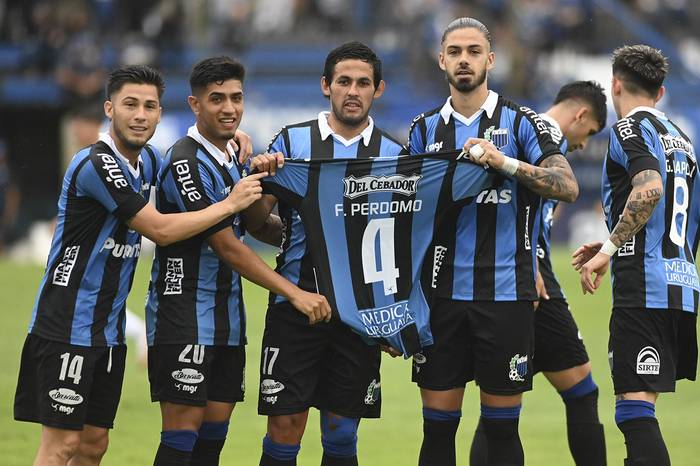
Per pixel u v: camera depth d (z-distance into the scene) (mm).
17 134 78000
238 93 20453
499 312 20641
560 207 74312
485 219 20750
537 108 77438
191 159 20516
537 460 25969
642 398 20906
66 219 19891
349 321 20422
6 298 49250
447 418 21062
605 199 22125
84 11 80125
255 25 82688
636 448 20531
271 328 20828
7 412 30078
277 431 20734
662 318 21016
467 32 20781
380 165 20469
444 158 20391
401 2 83062
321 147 20953
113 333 20109
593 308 47438
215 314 20484
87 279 19797
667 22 86875
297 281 20891
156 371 20406
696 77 84188
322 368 20984
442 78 78688
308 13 83500
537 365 24234
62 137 75812
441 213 20625
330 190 20531
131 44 78250
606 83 79750
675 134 21672
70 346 19578
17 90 75688
